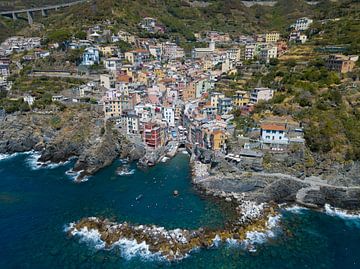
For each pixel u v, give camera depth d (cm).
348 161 10962
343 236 8869
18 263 7919
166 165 13775
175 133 16375
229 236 8731
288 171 11300
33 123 16238
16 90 18750
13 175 12888
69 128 15438
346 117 12150
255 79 17438
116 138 15038
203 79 18950
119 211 10069
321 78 14750
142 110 16025
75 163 13950
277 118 13138
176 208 10231
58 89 18712
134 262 7869
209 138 13188
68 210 10219
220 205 10406
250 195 10900
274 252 8194
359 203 10344
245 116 14275
